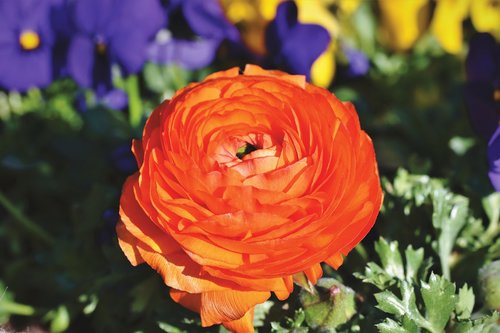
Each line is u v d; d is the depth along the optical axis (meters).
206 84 0.40
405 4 0.66
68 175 0.60
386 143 0.57
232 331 0.40
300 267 0.37
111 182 0.58
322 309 0.42
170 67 0.62
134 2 0.57
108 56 0.58
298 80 0.42
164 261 0.39
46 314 0.53
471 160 0.51
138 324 0.49
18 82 0.61
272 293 0.43
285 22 0.55
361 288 0.45
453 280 0.46
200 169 0.38
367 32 0.69
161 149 0.39
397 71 0.67
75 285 0.51
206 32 0.59
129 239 0.40
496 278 0.43
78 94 0.63
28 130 0.65
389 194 0.47
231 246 0.37
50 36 0.60
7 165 0.59
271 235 0.37
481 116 0.48
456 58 0.67
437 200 0.45
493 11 0.65
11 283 0.56
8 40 0.60
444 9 0.65
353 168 0.38
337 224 0.38
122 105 0.62
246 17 0.61
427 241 0.46
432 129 0.57
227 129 0.40
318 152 0.38
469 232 0.47
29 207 0.62
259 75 0.42
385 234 0.47
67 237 0.56
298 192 0.38
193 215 0.37
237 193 0.37
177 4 0.59
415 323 0.41
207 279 0.38
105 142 0.60
